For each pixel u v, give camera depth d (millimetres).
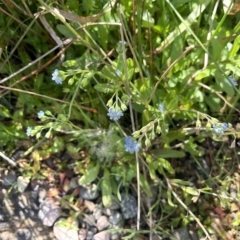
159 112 195
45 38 218
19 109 223
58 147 217
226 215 218
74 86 211
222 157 228
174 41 207
